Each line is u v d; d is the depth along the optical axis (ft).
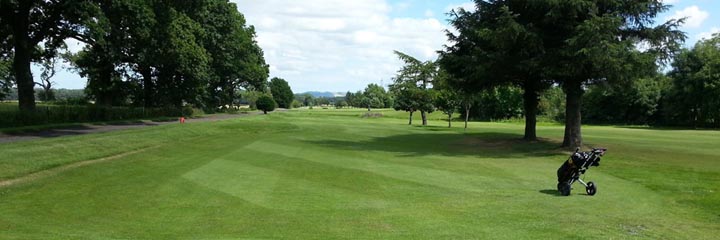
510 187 40.68
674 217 30.73
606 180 45.37
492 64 74.18
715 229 27.81
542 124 232.12
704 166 55.83
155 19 114.62
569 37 68.74
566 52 65.92
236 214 29.76
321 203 33.09
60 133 89.15
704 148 78.38
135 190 36.63
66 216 29.04
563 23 70.13
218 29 201.46
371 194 36.52
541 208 32.55
